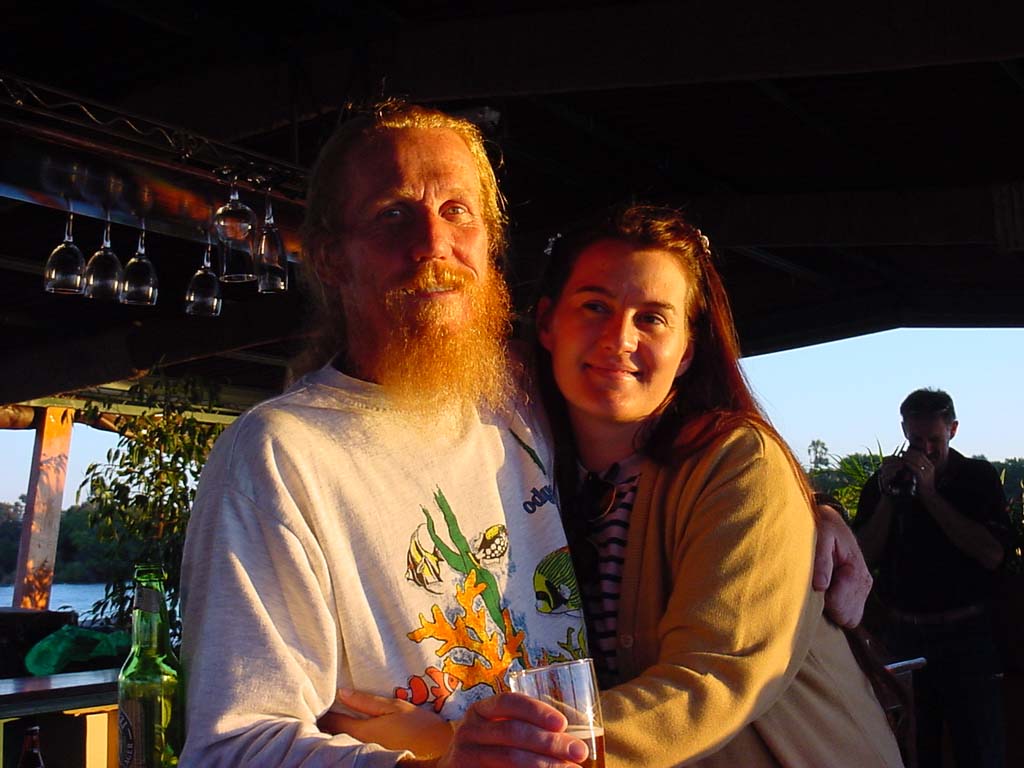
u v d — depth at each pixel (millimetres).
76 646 3480
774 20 3479
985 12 3139
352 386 1333
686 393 1554
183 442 6254
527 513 1423
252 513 1191
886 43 3309
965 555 4102
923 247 6320
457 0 3957
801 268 6766
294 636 1162
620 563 1484
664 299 1470
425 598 1261
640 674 1410
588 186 5738
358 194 1390
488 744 979
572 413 1549
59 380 7605
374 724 1189
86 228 5695
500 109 4605
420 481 1312
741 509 1348
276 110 4293
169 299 7117
